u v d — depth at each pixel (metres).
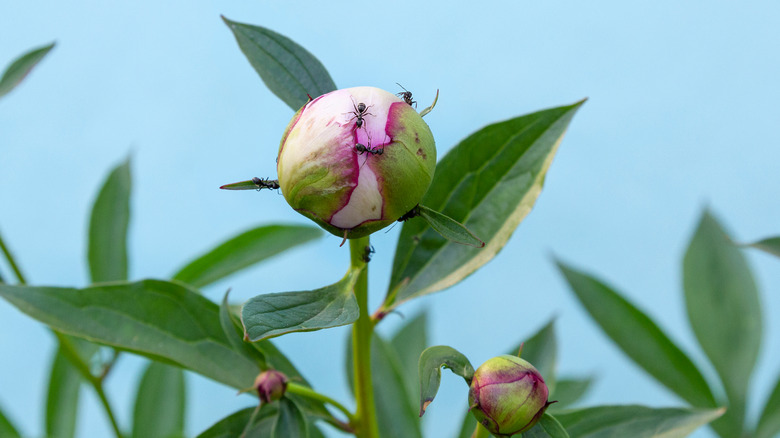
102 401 0.65
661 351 0.64
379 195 0.51
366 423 0.56
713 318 0.65
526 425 0.51
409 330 0.69
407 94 0.53
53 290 0.56
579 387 0.68
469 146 0.57
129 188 0.68
